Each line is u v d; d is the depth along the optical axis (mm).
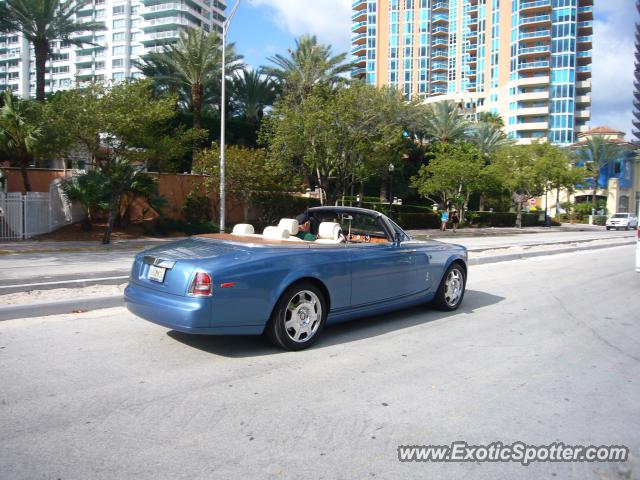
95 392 4039
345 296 5637
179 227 24953
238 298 4715
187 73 34250
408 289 6520
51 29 32812
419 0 103125
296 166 27766
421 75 103125
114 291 7766
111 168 19391
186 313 4570
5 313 6195
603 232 42375
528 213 52562
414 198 52219
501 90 89188
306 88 32000
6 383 4195
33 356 4895
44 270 11406
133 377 4391
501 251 16812
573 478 3018
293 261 5125
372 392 4195
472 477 2986
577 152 65812
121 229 23844
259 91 45875
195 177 27672
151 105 19109
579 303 8477
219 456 3096
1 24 32250
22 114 23562
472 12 96625
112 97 18234
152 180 23672
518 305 8164
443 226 37719
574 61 83312
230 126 45062
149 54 42000
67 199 23062
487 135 55219
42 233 21812
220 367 4703
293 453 3162
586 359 5324
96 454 3082
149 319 4945
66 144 18438
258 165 25984
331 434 3430
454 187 39250
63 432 3355
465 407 3957
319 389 4227
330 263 5434
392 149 29562
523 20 84625
